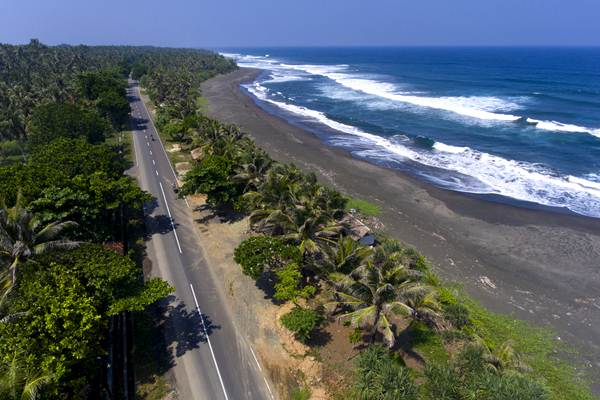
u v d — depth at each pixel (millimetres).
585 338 25516
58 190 28484
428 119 79188
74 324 17703
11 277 20281
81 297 18797
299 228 28094
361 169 54031
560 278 31297
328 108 95062
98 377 21172
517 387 17547
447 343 24281
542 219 39750
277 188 33906
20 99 65750
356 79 152750
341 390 21078
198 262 31984
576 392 21547
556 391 21375
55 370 16234
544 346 24719
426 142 64062
